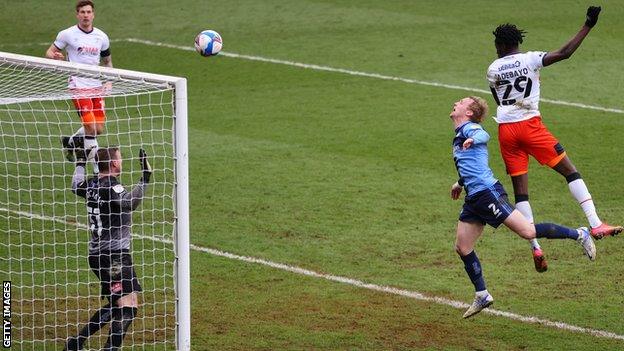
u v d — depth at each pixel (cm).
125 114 5938
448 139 5691
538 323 3488
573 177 3672
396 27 8231
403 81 6850
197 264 4025
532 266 4016
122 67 7256
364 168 5222
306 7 8906
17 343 3322
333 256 4112
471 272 3391
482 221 3391
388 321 3497
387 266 4009
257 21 8475
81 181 3198
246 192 4878
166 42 7900
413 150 5503
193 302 3656
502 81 3641
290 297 3706
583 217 4547
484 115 3416
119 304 3181
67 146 3281
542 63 3572
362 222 4491
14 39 7938
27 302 3641
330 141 5672
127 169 5047
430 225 4456
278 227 4428
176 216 3161
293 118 6100
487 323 3491
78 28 4956
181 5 8994
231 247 4203
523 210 3725
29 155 5159
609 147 5544
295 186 4956
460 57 7388
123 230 3166
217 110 6278
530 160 5359
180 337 3184
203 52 4422
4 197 4647
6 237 4216
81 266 3962
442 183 5000
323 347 3281
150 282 3847
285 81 6912
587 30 3494
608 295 3722
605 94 6525
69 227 4338
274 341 3325
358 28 8219
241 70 7175
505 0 9088
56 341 3309
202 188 4934
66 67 3425
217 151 5503
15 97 3856
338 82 6862
